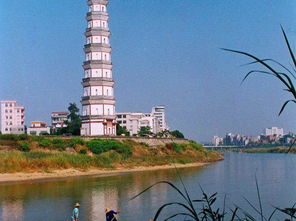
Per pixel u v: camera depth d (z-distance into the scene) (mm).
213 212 12469
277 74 8375
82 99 141125
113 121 141125
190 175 98000
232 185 75438
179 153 156250
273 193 64000
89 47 141000
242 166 135000
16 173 88188
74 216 43062
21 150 106750
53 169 95750
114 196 61250
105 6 147125
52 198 59062
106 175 96562
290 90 8352
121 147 127000
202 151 179750
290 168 122188
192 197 59219
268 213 46781
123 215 46500
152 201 56250
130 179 87312
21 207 51594
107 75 141250
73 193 64562
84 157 108125
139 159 127188
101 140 125188
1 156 91188
